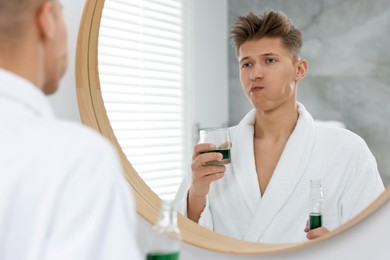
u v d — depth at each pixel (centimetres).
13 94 58
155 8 132
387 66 101
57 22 64
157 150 127
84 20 119
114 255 53
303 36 112
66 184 53
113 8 126
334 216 105
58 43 65
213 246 110
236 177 119
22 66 60
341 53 107
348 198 104
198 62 128
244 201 117
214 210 120
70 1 122
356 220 97
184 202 123
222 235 118
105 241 53
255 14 118
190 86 130
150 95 132
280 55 115
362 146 104
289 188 112
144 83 132
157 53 133
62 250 50
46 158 54
